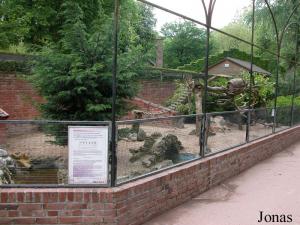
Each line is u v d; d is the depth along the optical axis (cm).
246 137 930
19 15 1591
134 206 484
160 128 588
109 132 469
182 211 560
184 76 1973
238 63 3025
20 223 436
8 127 471
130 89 766
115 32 460
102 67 715
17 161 476
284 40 2372
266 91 1670
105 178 466
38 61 745
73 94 723
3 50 1506
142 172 530
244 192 682
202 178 659
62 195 442
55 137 470
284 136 1250
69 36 736
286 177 814
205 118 703
